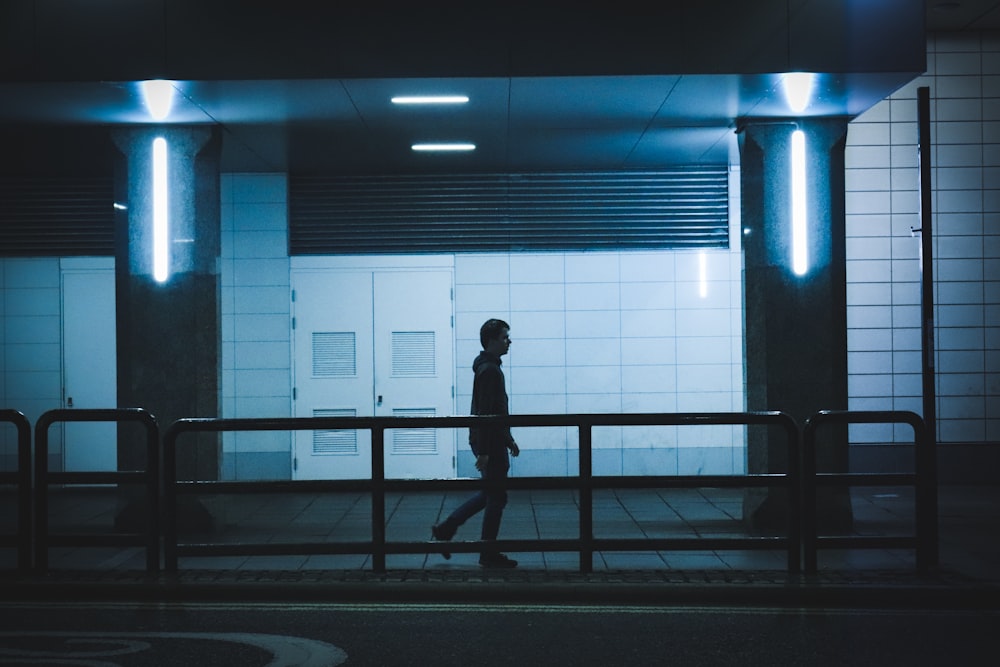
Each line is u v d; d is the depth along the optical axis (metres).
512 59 8.55
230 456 12.63
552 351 12.73
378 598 7.11
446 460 12.73
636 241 12.72
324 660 5.55
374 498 7.56
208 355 9.82
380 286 12.73
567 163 12.29
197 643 5.89
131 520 9.75
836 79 8.66
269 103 9.23
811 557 7.47
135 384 9.77
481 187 12.70
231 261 12.68
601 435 12.65
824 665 5.45
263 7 8.55
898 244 12.71
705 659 5.56
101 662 5.51
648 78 8.63
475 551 7.53
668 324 12.69
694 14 8.56
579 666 5.44
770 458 9.65
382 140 10.78
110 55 8.52
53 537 7.57
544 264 12.73
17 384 12.73
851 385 12.70
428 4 8.56
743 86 8.84
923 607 6.85
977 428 12.69
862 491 12.16
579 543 7.53
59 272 12.70
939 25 12.50
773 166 9.84
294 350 12.73
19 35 8.50
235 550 7.56
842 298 9.80
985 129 12.70
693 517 10.32
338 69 8.53
